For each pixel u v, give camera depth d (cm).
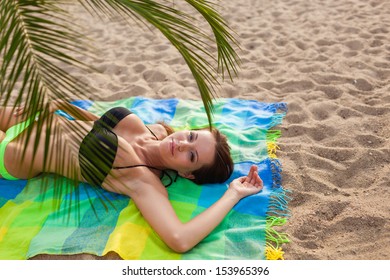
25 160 247
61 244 217
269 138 299
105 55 446
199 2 185
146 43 473
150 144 256
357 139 294
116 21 528
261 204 242
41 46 139
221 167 256
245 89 368
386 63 392
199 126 312
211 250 217
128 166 227
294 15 528
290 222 233
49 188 254
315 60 411
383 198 242
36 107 133
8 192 255
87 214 237
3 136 253
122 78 398
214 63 417
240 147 292
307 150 283
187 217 238
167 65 417
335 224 229
